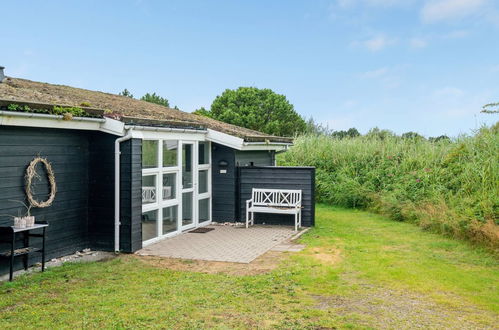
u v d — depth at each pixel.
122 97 13.95
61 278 6.55
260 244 9.31
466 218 9.57
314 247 8.98
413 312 5.15
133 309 5.12
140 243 8.76
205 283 6.27
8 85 8.64
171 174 10.20
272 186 12.17
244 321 4.78
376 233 10.77
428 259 7.90
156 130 9.23
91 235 8.72
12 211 6.99
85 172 8.64
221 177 12.38
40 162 7.50
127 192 8.44
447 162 13.60
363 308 5.28
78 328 4.52
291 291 5.92
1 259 6.71
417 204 12.71
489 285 6.28
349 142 18.73
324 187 17.06
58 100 8.02
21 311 5.07
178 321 4.75
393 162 15.73
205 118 15.73
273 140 13.76
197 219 11.55
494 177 10.69
